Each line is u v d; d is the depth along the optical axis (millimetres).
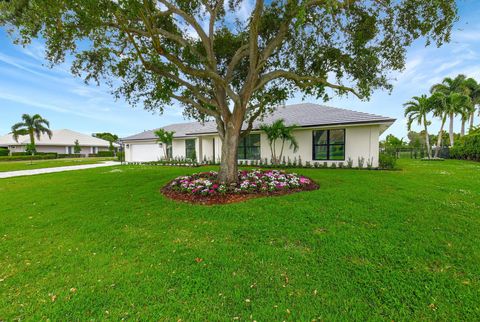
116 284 2475
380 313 2008
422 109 21750
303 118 14773
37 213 5188
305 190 6531
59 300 2250
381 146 37062
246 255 3021
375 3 5625
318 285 2385
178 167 16094
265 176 7816
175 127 24484
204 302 2174
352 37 6387
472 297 2164
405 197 5598
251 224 4043
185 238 3609
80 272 2734
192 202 5609
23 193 7543
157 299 2230
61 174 13023
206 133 17781
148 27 4625
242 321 1947
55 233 3967
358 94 6984
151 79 7668
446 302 2117
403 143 37875
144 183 8852
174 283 2467
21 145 40812
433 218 4156
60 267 2855
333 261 2830
